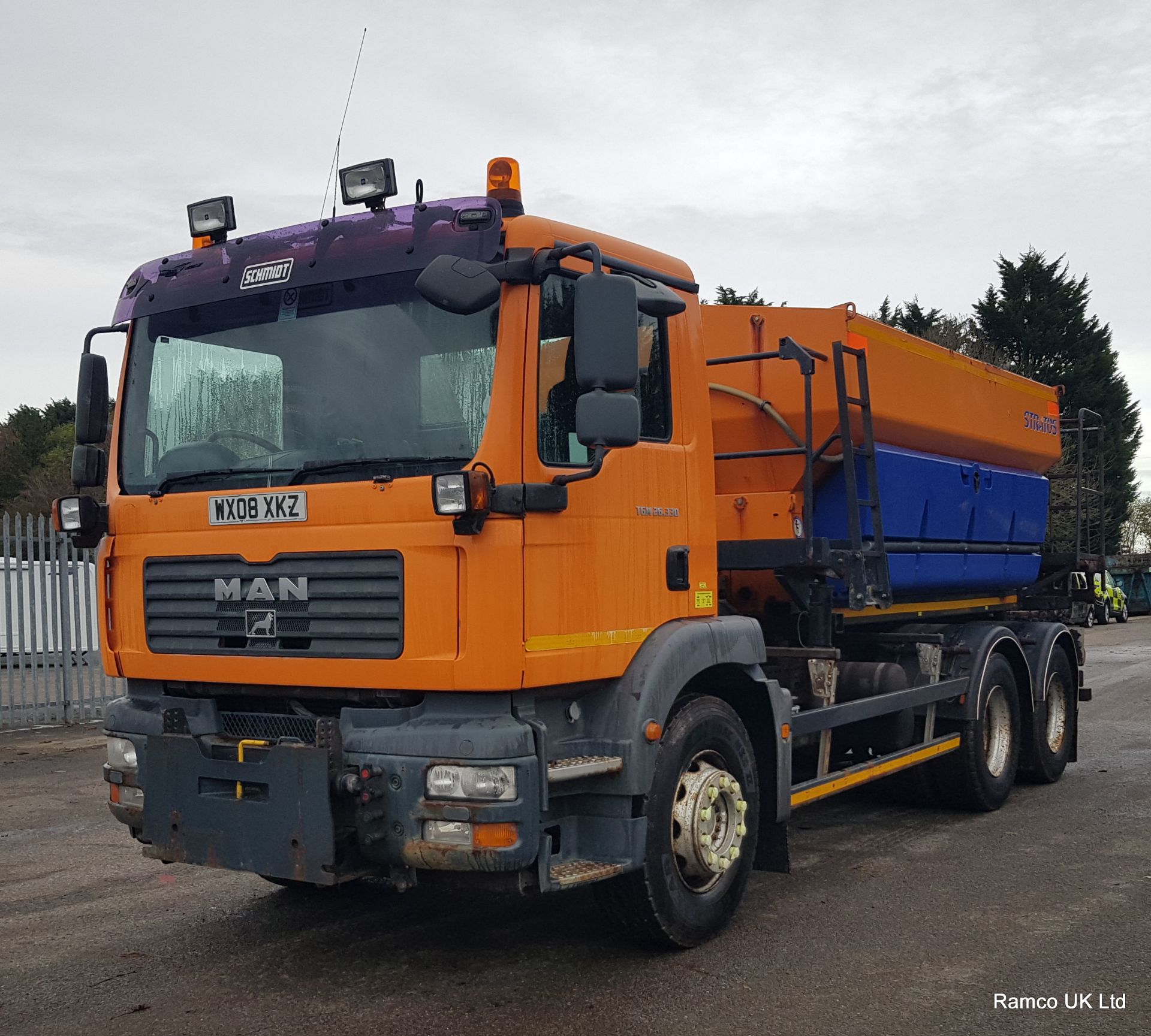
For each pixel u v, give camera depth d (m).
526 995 4.69
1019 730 8.69
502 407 4.46
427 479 4.42
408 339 4.72
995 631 8.45
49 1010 4.61
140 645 5.20
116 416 5.48
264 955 5.24
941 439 7.86
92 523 5.34
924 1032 4.28
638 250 5.27
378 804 4.45
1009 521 9.09
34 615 13.20
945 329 41.34
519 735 4.34
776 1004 4.55
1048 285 44.34
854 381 6.61
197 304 5.25
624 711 4.84
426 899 6.13
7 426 48.78
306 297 5.00
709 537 5.55
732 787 5.39
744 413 6.73
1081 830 7.60
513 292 4.55
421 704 4.49
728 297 33.69
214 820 4.73
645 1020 4.41
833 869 6.67
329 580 4.63
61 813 8.61
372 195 5.00
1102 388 43.50
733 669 5.63
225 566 4.93
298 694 4.78
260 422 5.02
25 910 6.01
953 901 5.97
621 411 4.36
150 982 4.91
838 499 6.86
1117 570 39.72
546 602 4.51
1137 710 13.73
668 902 5.02
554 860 4.73
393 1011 4.54
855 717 6.64
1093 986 4.71
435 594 4.38
